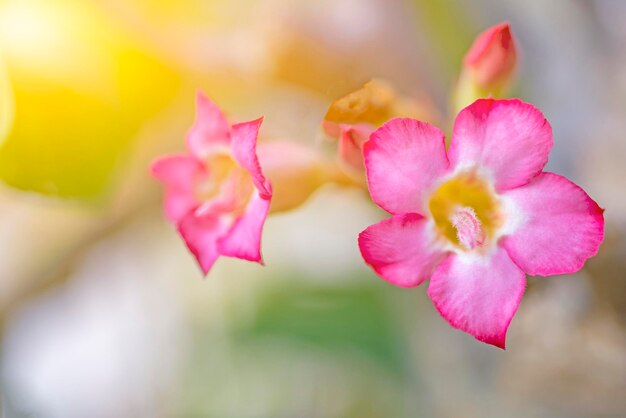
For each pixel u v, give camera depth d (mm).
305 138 451
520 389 614
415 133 409
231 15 459
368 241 412
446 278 416
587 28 657
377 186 409
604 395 588
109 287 688
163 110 469
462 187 419
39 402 674
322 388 646
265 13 456
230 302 668
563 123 624
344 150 431
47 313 686
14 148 453
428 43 519
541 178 415
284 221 664
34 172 456
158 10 463
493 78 453
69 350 699
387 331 634
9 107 449
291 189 446
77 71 454
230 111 465
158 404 680
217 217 443
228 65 458
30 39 449
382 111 436
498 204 419
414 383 639
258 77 456
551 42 642
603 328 552
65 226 597
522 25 625
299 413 644
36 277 605
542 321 566
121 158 466
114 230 596
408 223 413
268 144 450
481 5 584
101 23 456
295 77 447
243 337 660
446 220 417
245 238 428
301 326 638
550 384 595
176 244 671
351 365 641
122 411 684
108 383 689
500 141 414
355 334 633
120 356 695
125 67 459
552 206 413
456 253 417
